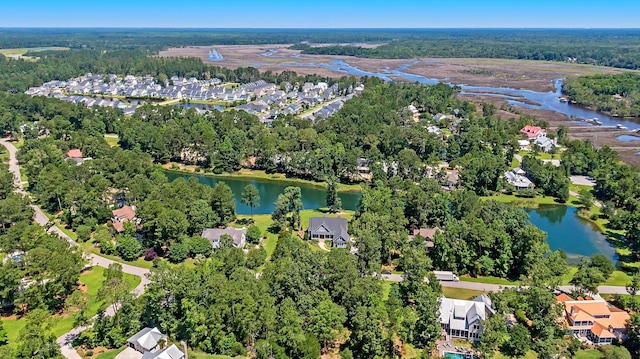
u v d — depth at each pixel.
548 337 82.00
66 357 76.25
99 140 194.50
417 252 99.00
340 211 148.00
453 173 179.62
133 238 113.75
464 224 112.94
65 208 137.88
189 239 113.81
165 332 81.50
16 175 171.12
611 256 122.12
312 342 75.19
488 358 78.75
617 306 94.62
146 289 89.06
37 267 89.81
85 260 102.31
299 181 181.75
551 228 140.75
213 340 78.94
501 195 164.62
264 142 192.88
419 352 81.06
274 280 87.56
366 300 83.81
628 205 145.88
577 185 173.12
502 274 108.25
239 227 131.62
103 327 79.69
